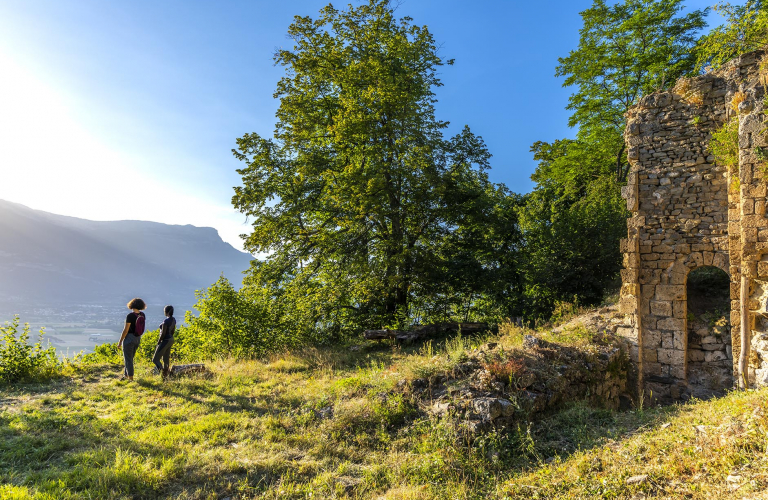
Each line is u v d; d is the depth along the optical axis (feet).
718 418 18.10
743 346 29.55
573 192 77.61
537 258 55.26
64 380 31.07
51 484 14.96
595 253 52.24
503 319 54.60
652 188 38.50
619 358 34.01
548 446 19.04
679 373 36.09
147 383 30.25
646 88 64.85
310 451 18.94
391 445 19.47
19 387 28.81
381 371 30.91
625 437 18.88
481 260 64.49
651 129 39.04
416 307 65.82
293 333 53.98
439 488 15.69
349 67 58.34
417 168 56.59
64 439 19.48
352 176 53.06
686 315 37.27
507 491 14.83
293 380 33.04
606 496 13.33
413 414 21.80
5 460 17.16
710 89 36.78
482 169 64.90
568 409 23.72
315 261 65.51
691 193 36.91
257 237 60.75
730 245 32.81
